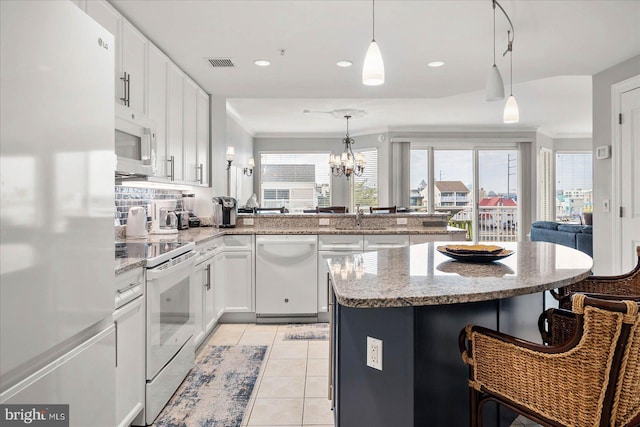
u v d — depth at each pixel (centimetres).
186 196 432
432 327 140
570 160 879
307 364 287
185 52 312
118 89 241
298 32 279
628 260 345
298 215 430
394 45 302
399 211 573
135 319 194
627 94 340
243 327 375
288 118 706
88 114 129
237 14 252
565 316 160
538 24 268
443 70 358
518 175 812
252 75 368
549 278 150
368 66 205
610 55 327
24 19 101
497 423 182
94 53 133
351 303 120
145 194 350
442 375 144
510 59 329
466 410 155
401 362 136
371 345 144
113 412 152
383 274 160
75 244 122
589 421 107
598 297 144
